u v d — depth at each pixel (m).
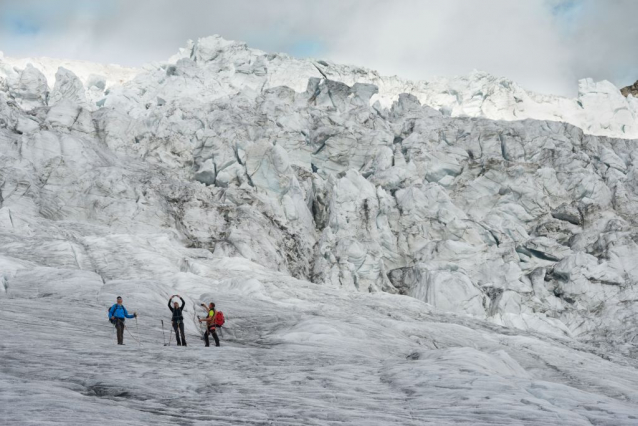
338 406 9.55
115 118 97.12
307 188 99.06
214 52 149.88
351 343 29.48
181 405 9.15
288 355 18.39
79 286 36.38
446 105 149.12
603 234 91.50
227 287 54.00
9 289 35.50
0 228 66.56
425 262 84.50
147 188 83.44
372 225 89.44
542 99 168.12
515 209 98.62
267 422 7.83
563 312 80.25
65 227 73.31
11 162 81.19
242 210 85.62
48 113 94.62
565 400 10.45
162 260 61.25
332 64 162.62
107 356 14.71
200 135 101.44
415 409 9.41
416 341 38.94
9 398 7.67
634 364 51.66
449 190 101.88
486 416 8.68
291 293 56.62
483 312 75.06
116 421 6.86
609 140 121.88
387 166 102.38
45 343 16.08
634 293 80.81
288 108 114.00
